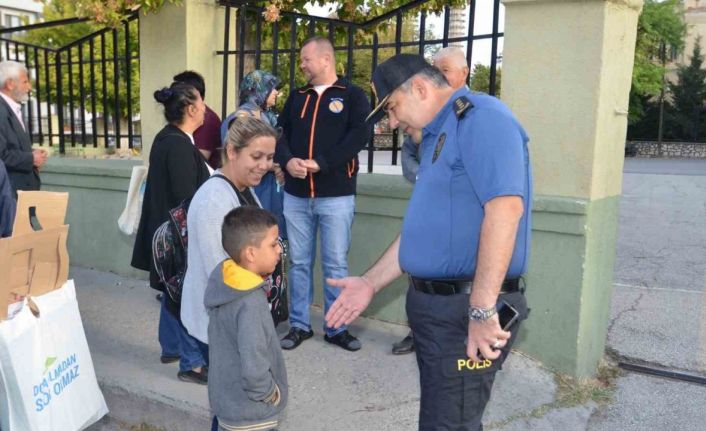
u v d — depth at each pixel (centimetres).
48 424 273
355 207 436
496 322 195
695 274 633
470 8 394
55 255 284
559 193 344
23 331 262
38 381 268
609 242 370
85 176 572
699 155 3538
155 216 335
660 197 1367
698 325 454
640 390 354
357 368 370
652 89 3344
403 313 434
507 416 319
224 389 238
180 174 324
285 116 402
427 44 420
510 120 204
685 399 345
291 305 409
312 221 399
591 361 366
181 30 491
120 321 450
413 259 218
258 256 232
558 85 337
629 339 426
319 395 337
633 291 552
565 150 339
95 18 471
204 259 264
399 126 238
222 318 234
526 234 217
